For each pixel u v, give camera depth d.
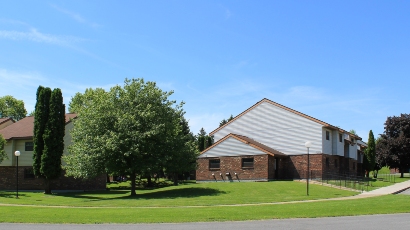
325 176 43.59
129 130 31.03
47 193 37.59
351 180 41.47
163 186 48.94
